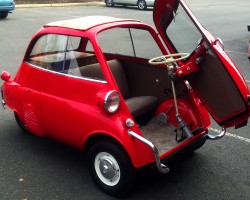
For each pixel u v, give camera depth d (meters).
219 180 4.36
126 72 5.15
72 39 4.30
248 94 3.72
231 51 11.19
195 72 4.08
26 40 11.91
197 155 4.94
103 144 3.92
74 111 4.05
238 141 5.37
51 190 4.14
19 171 4.50
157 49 4.88
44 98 4.39
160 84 4.86
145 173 4.43
